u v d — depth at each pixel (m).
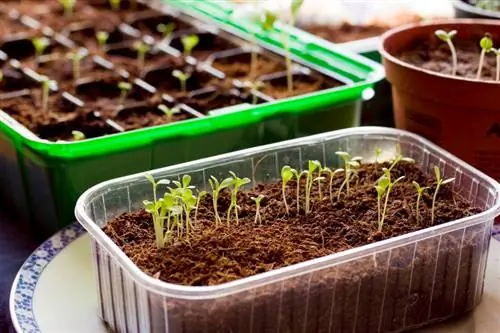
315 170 0.72
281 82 0.88
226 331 0.58
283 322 0.60
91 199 0.65
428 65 0.80
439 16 0.97
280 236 0.64
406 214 0.66
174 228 0.65
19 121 0.80
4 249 0.74
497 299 0.66
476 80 0.71
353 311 0.61
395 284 0.62
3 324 0.67
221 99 0.84
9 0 1.11
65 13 1.06
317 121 0.79
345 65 0.85
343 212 0.67
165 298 0.58
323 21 0.99
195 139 0.74
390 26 0.98
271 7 0.97
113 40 1.00
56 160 0.70
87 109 0.82
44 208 0.74
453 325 0.64
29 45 0.96
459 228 0.62
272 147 0.71
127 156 0.72
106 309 0.63
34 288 0.66
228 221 0.66
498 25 0.82
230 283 0.57
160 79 0.89
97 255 0.63
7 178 0.77
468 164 0.72
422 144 0.72
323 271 0.59
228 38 0.97
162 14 1.04
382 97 0.86
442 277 0.63
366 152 0.74
